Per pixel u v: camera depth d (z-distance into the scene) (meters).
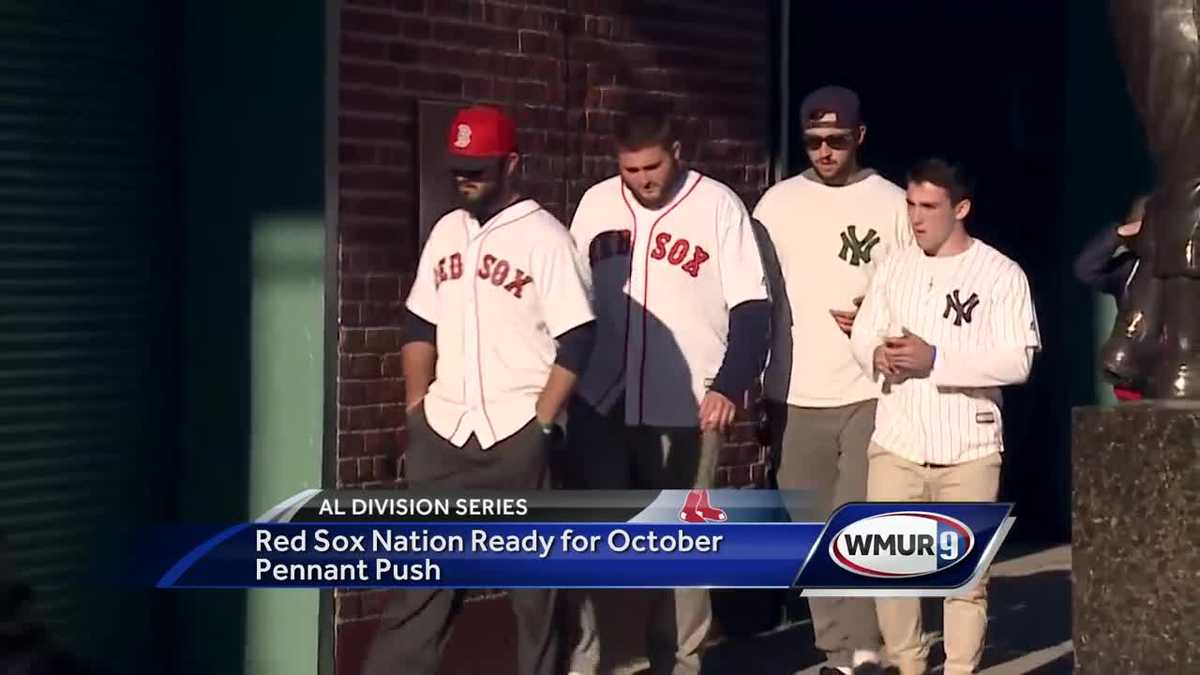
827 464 8.46
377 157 8.36
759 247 8.18
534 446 7.68
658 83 9.52
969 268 7.99
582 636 8.52
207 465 8.52
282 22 8.28
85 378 8.21
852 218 8.35
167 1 8.50
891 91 11.58
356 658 8.41
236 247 8.43
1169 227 6.02
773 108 10.11
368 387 8.40
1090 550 5.95
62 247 8.10
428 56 8.50
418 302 7.76
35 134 7.98
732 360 7.99
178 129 8.53
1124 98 12.28
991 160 12.37
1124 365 6.19
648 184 8.06
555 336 7.58
